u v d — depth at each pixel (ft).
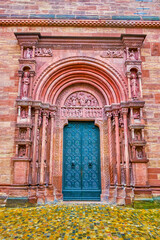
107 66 30.42
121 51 31.01
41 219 19.38
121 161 28.40
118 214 21.08
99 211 21.91
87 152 30.73
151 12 33.40
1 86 29.43
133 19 32.73
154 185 26.78
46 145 29.09
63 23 31.65
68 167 29.99
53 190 27.53
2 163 26.96
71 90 32.32
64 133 31.24
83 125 31.81
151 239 15.78
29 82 29.07
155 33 32.30
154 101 29.60
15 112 28.66
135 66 29.55
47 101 29.86
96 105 31.99
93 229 17.08
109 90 30.89
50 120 30.12
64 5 33.04
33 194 25.44
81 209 22.67
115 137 29.25
